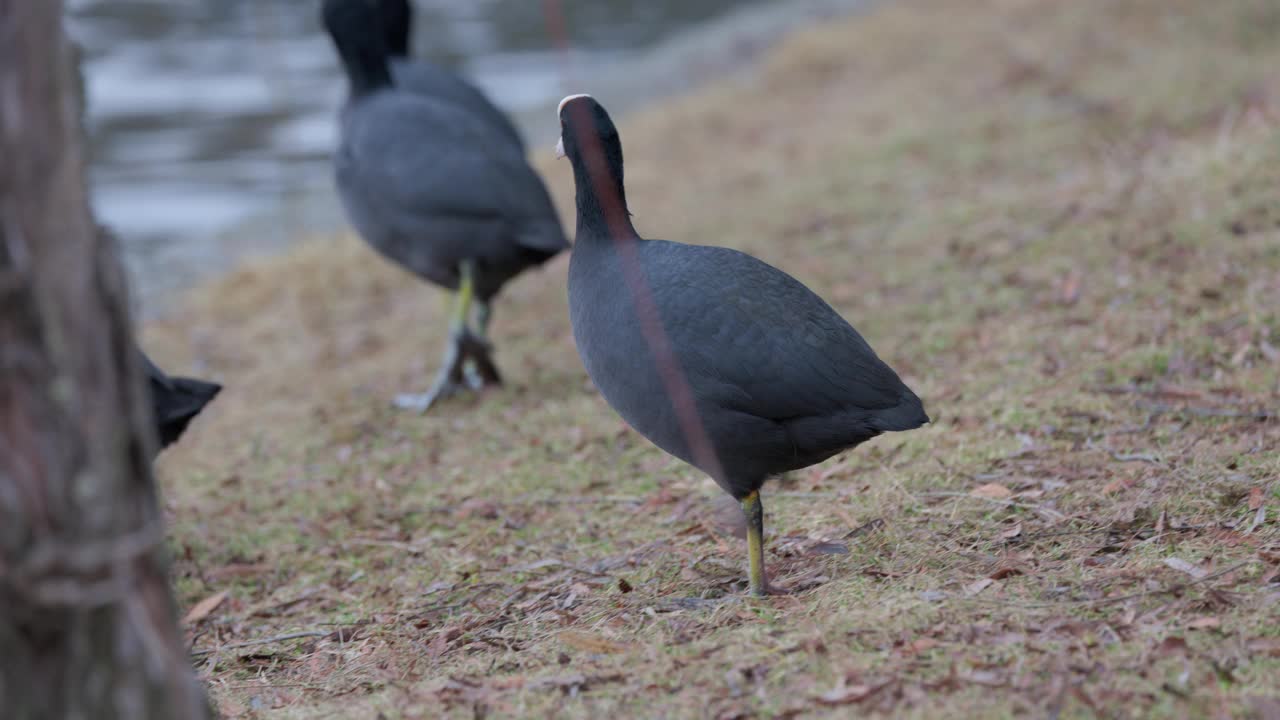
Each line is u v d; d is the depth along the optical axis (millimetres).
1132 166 10625
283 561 6434
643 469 6988
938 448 6363
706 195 13109
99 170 16406
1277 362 6664
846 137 14250
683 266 5008
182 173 16359
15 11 2752
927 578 4773
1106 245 8969
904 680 3926
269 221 14727
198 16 24016
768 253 10742
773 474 5070
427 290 11797
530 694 4180
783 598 4848
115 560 2871
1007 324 8070
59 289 2803
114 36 22547
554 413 8094
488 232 8383
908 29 19109
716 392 4828
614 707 4012
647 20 24766
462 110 8773
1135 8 17406
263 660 5199
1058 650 4027
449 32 23484
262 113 18688
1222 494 5273
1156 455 5777
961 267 9359
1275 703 3605
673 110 17328
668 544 5750
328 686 4711
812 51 18688
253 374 10102
